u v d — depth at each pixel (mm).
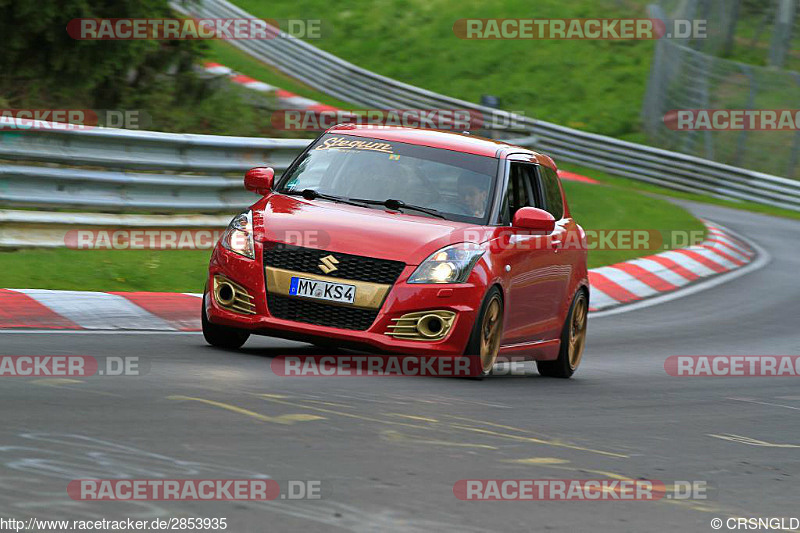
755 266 63375
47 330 27750
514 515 14250
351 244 24984
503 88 147000
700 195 111375
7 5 51750
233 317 25328
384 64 155250
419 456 16953
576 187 82125
